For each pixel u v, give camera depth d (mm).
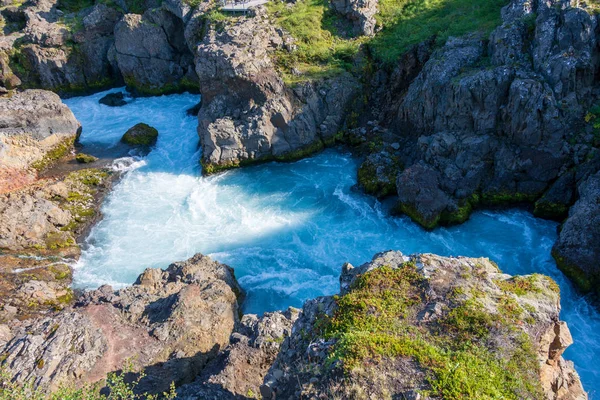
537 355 13406
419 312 14695
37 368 19125
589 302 25656
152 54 52375
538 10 33750
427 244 30828
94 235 34094
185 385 18719
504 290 15172
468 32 38719
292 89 40094
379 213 33812
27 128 41219
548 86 30688
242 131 39250
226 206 36031
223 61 38531
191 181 39406
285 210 35125
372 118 41969
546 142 31031
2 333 22188
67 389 16547
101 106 52500
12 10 59844
